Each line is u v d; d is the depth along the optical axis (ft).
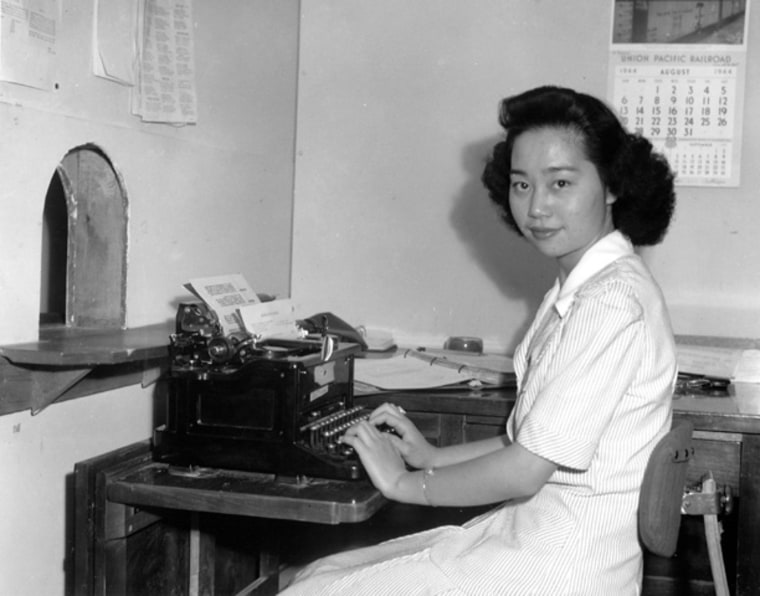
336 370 7.13
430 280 10.44
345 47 10.57
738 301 9.72
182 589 7.87
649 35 9.82
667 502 5.56
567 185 5.84
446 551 5.81
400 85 10.45
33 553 6.43
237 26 9.26
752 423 7.14
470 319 10.35
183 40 8.18
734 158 9.68
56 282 8.35
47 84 6.43
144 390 7.74
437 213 10.41
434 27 10.34
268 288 10.27
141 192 7.70
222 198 9.10
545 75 10.09
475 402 7.94
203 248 8.76
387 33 10.46
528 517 5.74
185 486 6.25
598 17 9.92
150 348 6.33
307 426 6.48
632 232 6.26
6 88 6.06
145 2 7.63
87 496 6.36
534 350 6.14
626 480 5.60
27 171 6.30
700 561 9.83
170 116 7.98
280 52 10.29
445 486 5.82
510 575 5.52
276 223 10.39
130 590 6.95
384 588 5.63
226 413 6.44
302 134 10.73
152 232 7.88
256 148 9.80
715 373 8.61
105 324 7.53
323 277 10.74
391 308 10.57
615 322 5.45
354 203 10.62
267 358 6.33
